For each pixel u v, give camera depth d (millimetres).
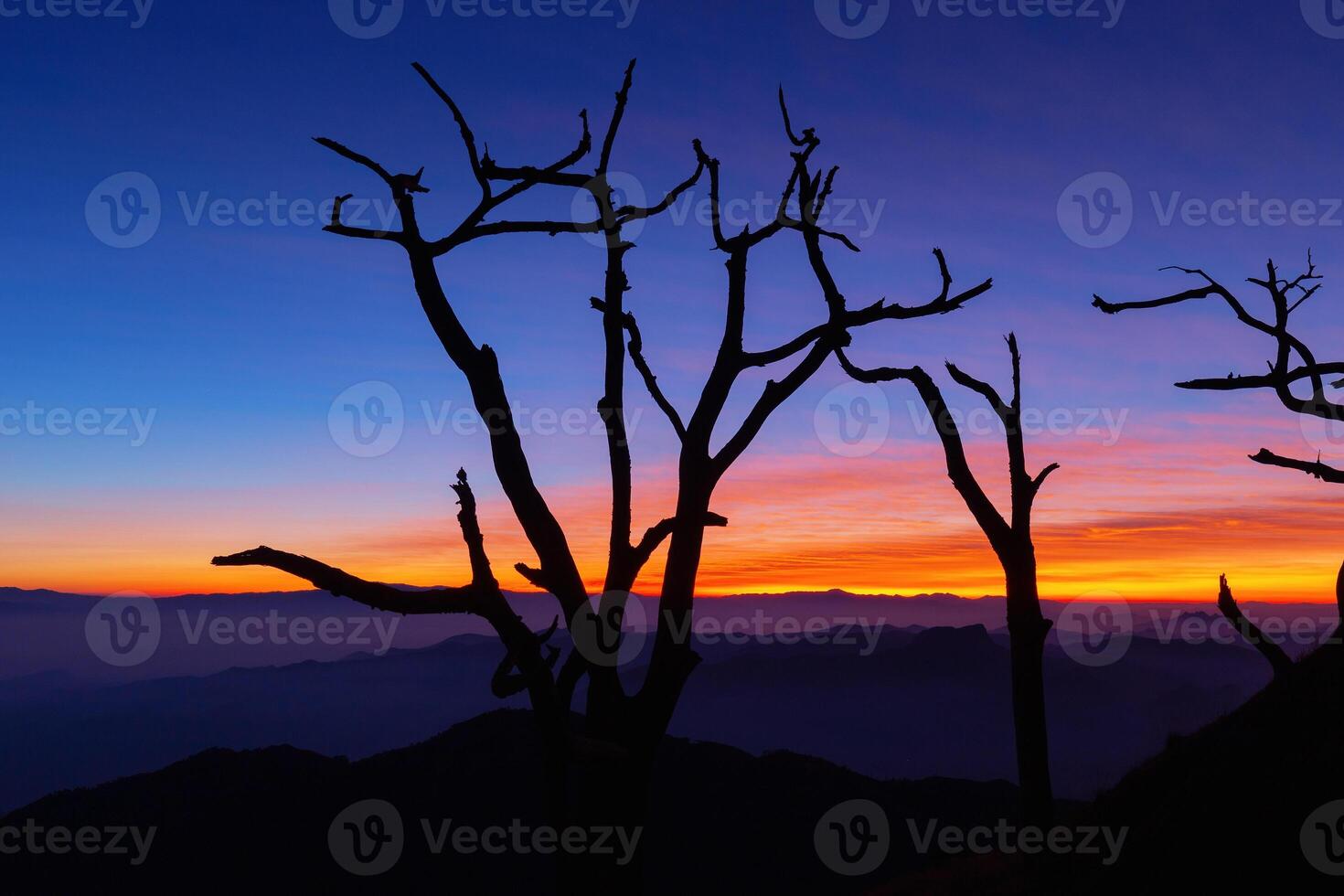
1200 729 12500
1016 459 12930
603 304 8773
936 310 8281
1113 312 10484
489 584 7117
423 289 7812
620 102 8195
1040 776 12445
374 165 7578
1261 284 9922
